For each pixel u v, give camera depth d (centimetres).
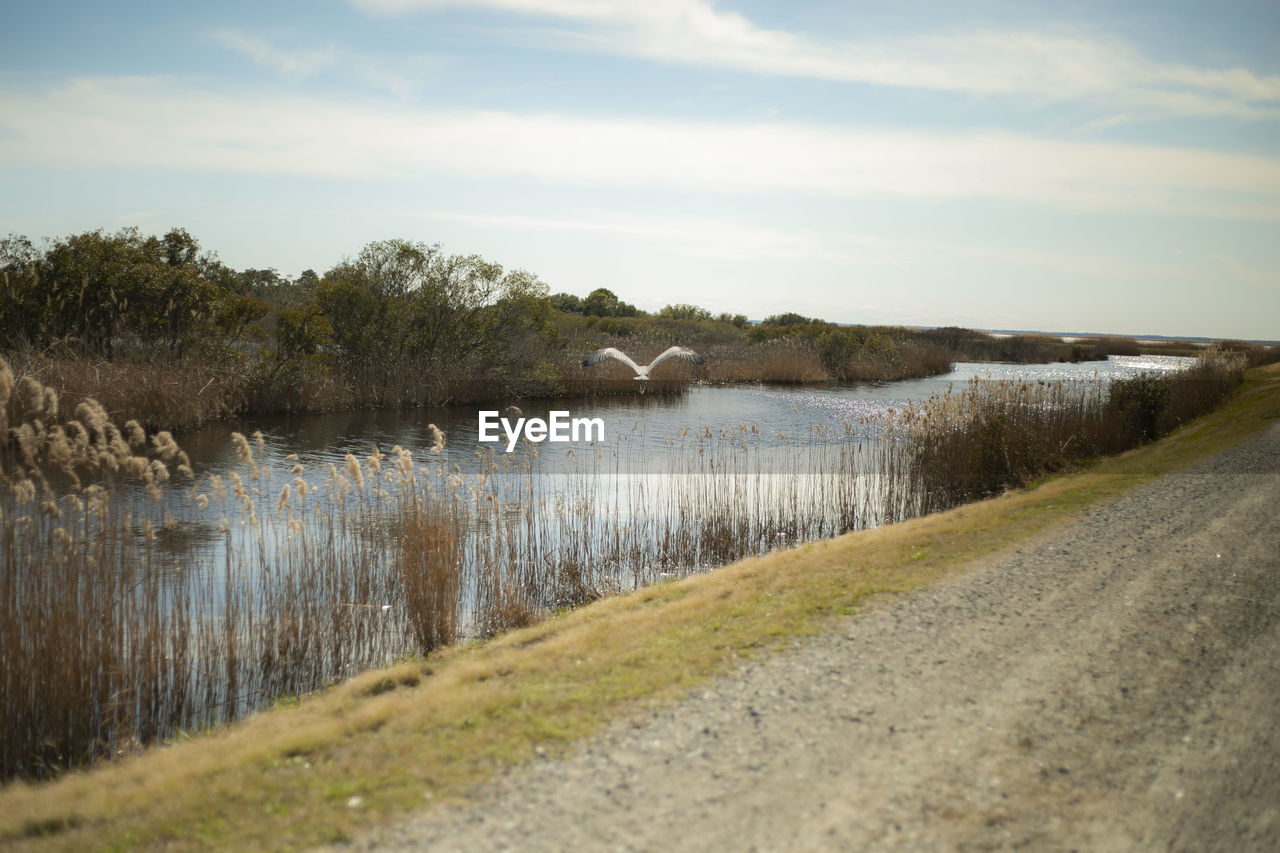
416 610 897
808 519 1483
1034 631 713
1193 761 485
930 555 985
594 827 414
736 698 580
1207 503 1243
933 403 1884
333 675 827
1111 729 527
